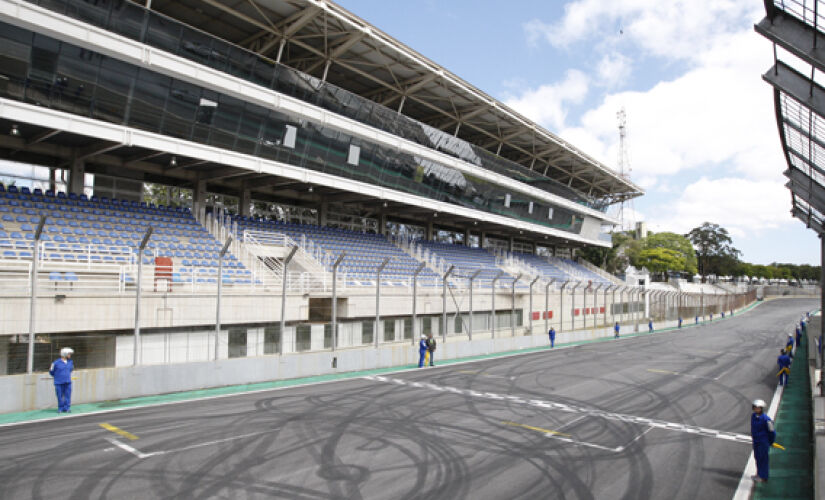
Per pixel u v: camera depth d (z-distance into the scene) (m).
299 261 24.08
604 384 17.89
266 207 30.67
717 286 109.38
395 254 32.91
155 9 23.02
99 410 12.27
